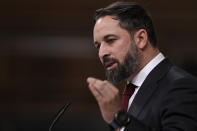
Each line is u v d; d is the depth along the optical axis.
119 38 3.65
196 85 3.43
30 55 9.77
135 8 3.77
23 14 9.80
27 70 9.78
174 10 9.70
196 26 9.74
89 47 9.73
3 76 9.77
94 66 9.70
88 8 9.74
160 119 3.38
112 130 3.76
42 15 9.79
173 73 3.61
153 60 3.77
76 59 9.73
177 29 9.73
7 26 9.77
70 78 9.74
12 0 9.77
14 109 9.87
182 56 9.70
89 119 9.76
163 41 9.71
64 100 9.80
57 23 9.78
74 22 9.75
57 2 9.78
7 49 9.75
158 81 3.61
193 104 3.30
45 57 9.77
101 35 3.67
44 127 9.80
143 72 3.74
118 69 3.66
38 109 9.87
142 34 3.74
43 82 9.78
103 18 3.71
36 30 9.78
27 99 9.88
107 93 3.15
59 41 9.76
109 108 3.17
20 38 9.80
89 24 9.76
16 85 9.84
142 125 3.21
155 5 9.64
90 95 9.77
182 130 3.13
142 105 3.54
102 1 9.70
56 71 9.77
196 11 9.70
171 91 3.40
